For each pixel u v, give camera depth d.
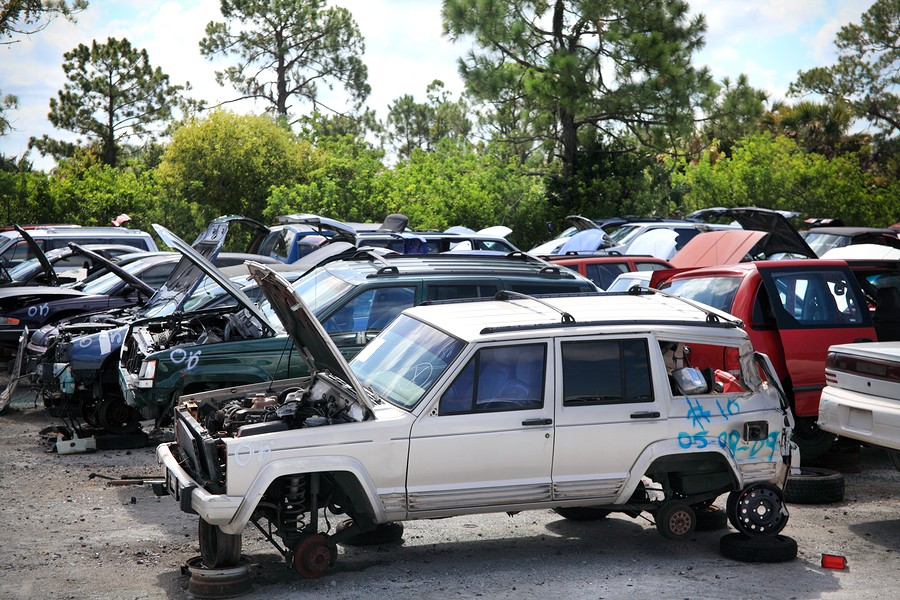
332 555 6.14
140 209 30.33
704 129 32.66
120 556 6.68
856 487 8.89
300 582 6.17
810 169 33.97
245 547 6.96
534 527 7.58
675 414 6.53
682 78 29.44
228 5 53.62
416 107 64.50
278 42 54.88
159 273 15.10
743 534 6.78
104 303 14.48
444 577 6.29
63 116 51.88
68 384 10.16
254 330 9.43
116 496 8.34
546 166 38.28
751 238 11.91
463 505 6.17
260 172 34.59
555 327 6.45
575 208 32.59
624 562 6.63
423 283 9.46
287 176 35.16
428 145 64.56
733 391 6.83
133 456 9.98
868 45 58.53
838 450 9.44
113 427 10.62
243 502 5.71
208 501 5.68
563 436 6.29
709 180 33.22
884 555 6.82
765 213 15.30
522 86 30.48
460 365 6.22
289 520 6.08
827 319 9.18
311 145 37.25
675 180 34.25
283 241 18.34
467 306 7.32
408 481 6.06
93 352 10.18
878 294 10.43
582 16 29.80
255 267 6.45
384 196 29.02
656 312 7.01
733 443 6.64
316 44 55.66
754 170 33.34
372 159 29.98
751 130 32.56
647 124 30.94
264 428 5.88
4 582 6.11
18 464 9.49
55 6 30.66
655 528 7.54
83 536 7.15
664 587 6.09
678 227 20.00
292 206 29.33
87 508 7.94
